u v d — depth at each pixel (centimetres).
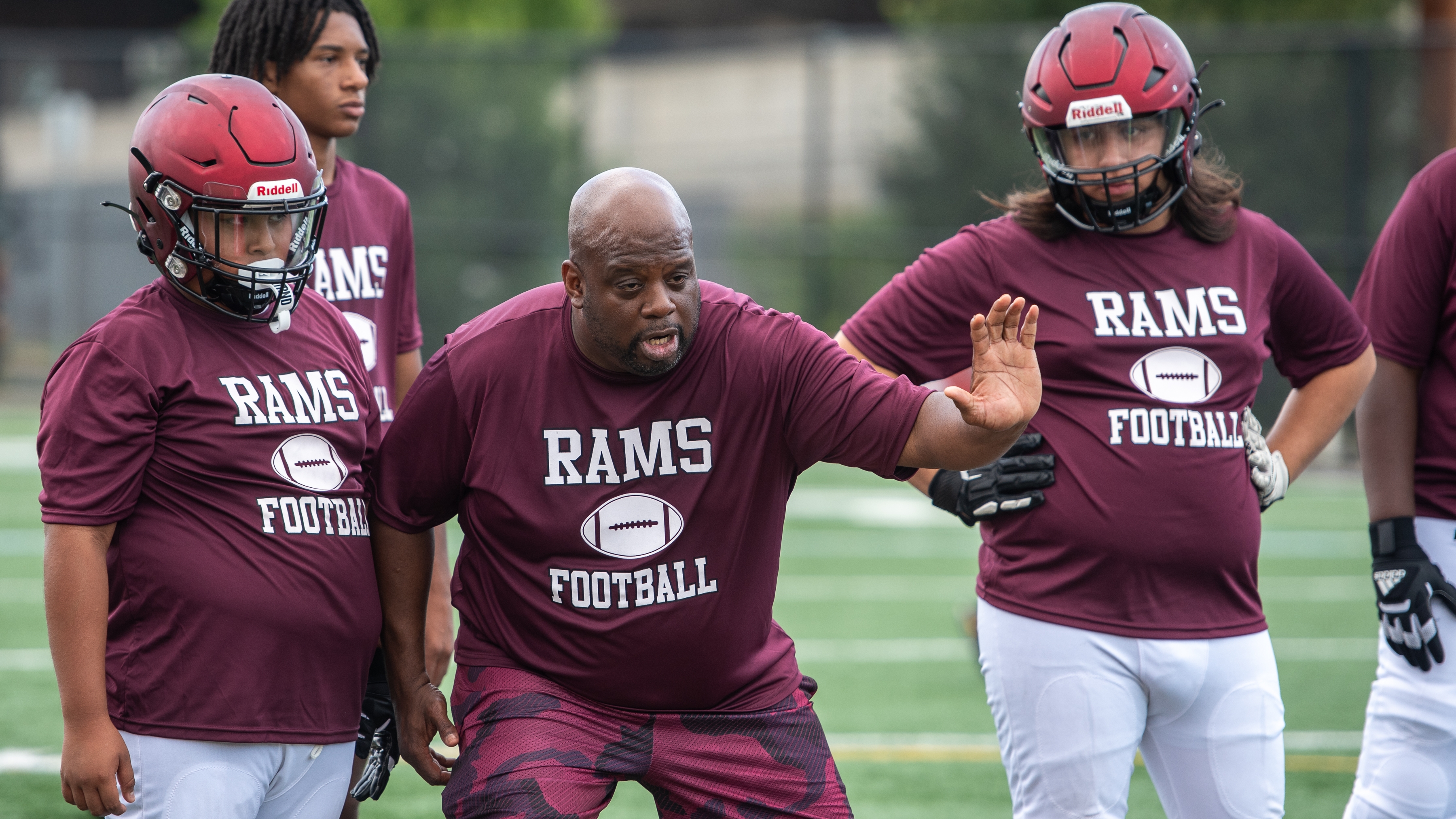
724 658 1053
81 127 5812
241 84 1052
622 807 1812
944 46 5809
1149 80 1130
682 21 10606
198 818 997
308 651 1037
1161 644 1128
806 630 2880
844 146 5897
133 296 1046
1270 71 5069
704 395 1033
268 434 1035
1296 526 4062
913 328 1234
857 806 1802
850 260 5631
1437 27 4969
